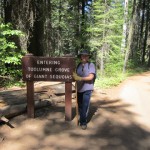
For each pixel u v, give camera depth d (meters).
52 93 5.48
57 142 3.61
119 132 4.02
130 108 5.34
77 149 3.41
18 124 4.17
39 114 4.62
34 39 8.62
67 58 4.24
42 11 8.41
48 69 4.29
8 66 7.14
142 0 20.03
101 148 3.45
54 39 10.21
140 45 20.42
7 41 6.78
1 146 3.46
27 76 4.32
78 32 12.71
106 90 6.96
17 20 7.50
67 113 4.36
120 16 12.44
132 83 8.48
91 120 4.48
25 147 3.44
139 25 21.00
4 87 6.64
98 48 10.98
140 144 3.62
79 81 4.05
